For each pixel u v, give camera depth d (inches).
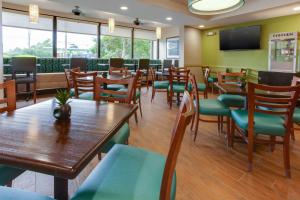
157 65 369.4
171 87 192.4
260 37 259.9
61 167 30.8
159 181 43.8
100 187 41.0
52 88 260.2
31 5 194.1
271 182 79.4
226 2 129.8
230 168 89.4
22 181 76.9
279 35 224.2
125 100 88.0
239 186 76.8
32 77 212.2
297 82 104.5
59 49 300.4
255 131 85.4
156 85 219.1
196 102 116.3
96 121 52.2
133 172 46.3
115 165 48.8
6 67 229.8
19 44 271.6
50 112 59.0
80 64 261.0
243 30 271.4
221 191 73.7
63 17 293.6
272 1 193.2
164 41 399.2
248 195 71.7
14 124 48.4
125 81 90.6
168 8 205.8
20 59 202.5
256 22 263.6
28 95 226.4
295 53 214.1
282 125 83.4
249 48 268.2
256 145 112.4
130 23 357.1
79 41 319.0
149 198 38.8
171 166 36.4
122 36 359.9
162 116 167.8
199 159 97.2
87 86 124.2
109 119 54.0
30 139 40.0
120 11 215.6
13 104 65.6
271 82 217.8
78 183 76.9
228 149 108.2
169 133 130.2
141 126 143.0
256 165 92.0
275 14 227.1
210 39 323.3
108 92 89.7
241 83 123.4
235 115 100.5
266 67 257.9
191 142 117.0
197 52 331.0
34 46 282.5
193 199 69.4
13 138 40.2
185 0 209.3
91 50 333.7
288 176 82.7
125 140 73.5
